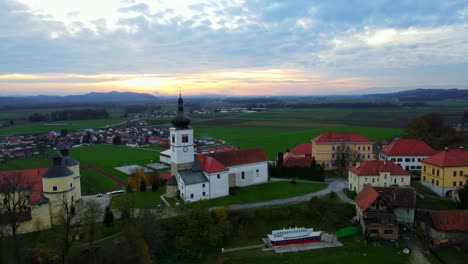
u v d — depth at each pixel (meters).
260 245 87.69
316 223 97.12
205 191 107.88
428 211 91.44
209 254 84.38
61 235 80.69
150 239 80.31
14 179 88.31
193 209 90.00
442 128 181.75
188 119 113.12
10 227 83.00
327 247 86.25
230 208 99.69
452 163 110.44
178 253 82.44
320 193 113.94
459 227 84.12
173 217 91.81
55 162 93.56
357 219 97.75
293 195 111.38
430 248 83.88
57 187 91.31
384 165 114.06
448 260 78.06
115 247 78.25
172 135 113.31
